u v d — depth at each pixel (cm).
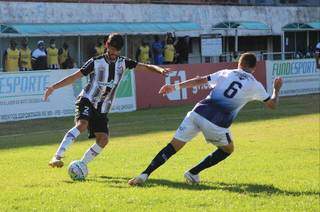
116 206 1270
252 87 1477
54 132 3083
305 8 7250
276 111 3941
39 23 5269
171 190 1445
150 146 2405
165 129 3077
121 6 5891
